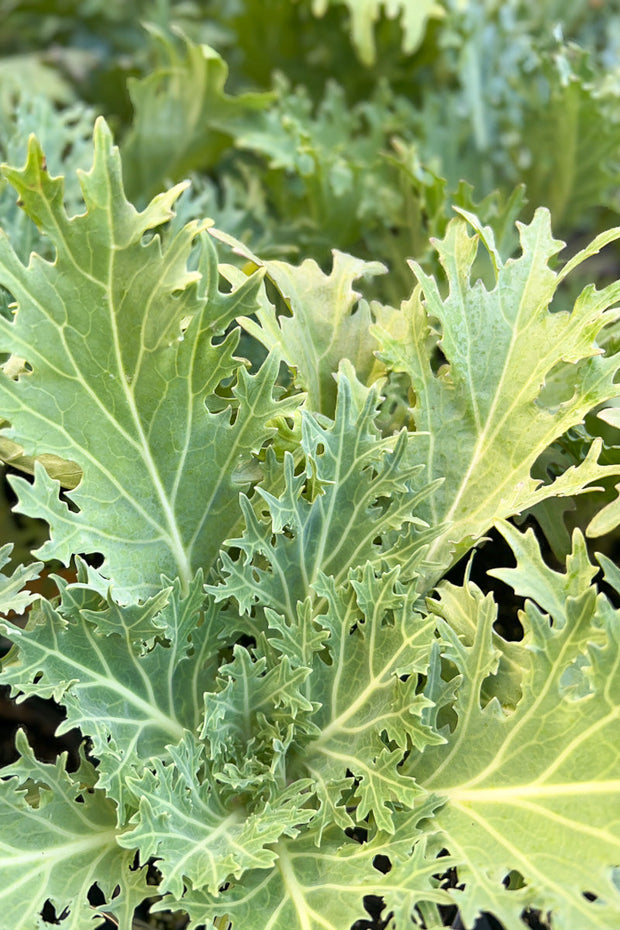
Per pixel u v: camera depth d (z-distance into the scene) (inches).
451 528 28.6
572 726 26.2
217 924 26.8
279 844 27.1
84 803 27.4
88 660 27.0
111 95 49.3
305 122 39.1
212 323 27.3
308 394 28.9
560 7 45.1
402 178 35.7
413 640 27.0
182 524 28.1
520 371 28.6
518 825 26.0
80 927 26.0
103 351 27.0
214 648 28.2
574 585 26.8
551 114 37.5
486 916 28.6
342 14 43.4
